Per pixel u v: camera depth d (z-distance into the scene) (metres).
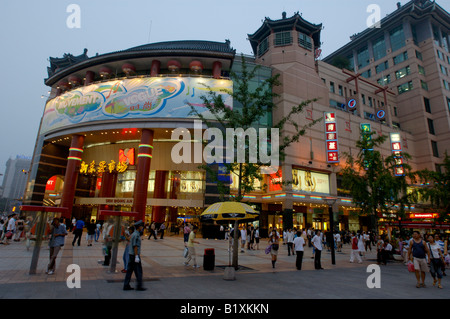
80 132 34.69
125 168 36.19
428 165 51.59
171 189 35.50
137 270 7.15
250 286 8.32
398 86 59.25
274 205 38.38
